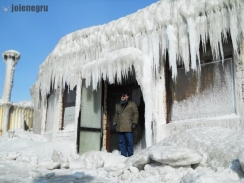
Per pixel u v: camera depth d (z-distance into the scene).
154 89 6.53
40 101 10.15
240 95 5.39
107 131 8.24
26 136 9.44
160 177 3.78
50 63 9.20
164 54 6.62
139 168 4.39
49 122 9.53
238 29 5.32
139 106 8.12
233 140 3.88
